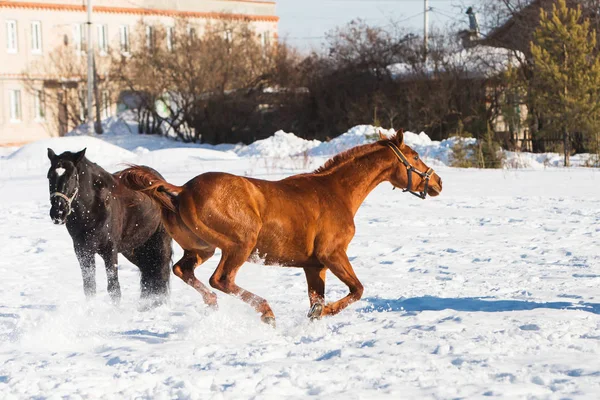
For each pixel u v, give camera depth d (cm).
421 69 5219
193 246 1011
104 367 828
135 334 988
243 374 776
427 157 3869
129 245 1179
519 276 1330
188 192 973
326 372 775
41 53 6738
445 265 1455
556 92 3694
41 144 4203
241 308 1135
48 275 1446
